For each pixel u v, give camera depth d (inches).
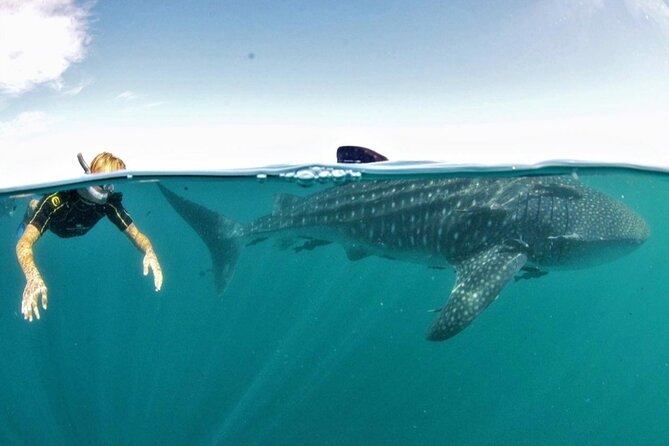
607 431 634.8
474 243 274.8
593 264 280.2
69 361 650.8
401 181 297.0
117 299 869.2
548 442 558.6
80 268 737.6
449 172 312.8
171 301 805.9
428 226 282.4
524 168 316.5
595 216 265.1
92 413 498.9
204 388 529.7
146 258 237.6
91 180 222.5
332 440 414.6
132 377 730.2
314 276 885.2
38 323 602.9
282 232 324.5
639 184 390.9
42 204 222.8
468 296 244.4
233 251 337.7
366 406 484.1
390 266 691.4
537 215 264.5
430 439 446.6
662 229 618.5
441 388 582.9
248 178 345.7
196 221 346.9
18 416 474.9
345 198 305.3
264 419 454.3
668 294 1093.1
